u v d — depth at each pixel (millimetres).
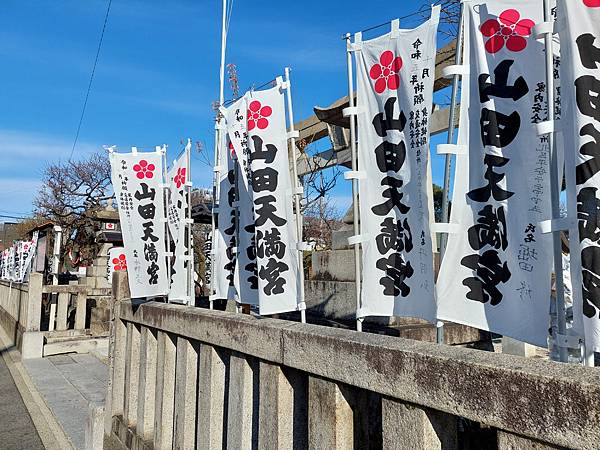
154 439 4785
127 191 5727
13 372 12375
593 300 2061
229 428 3639
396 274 3094
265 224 4016
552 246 2365
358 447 2684
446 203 2869
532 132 2490
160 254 5734
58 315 15641
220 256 5242
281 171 4082
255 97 4156
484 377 1848
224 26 6180
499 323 2500
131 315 5680
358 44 3328
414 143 2982
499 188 2562
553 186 2283
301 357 2834
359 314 3203
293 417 3088
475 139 2680
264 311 3889
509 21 2576
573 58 2154
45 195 30578
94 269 17156
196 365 4379
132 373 5633
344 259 6508
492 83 2611
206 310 4355
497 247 2559
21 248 19578
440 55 5473
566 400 1582
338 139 7672
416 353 2133
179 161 5844
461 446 3297
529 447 1712
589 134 2104
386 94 3154
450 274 2715
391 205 3156
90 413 6691
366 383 2375
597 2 2125
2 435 7703
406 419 2197
